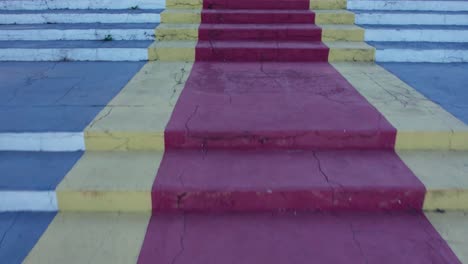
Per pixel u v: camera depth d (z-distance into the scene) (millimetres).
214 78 3773
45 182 2340
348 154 2670
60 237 2131
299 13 4957
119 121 2797
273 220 2287
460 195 2312
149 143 2688
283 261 1987
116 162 2557
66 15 5039
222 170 2477
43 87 3510
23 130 2668
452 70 4105
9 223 2230
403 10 5293
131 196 2301
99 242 2100
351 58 4387
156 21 5035
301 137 2693
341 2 5266
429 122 2789
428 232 2184
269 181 2371
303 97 3268
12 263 1950
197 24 4914
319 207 2363
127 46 4430
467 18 5000
